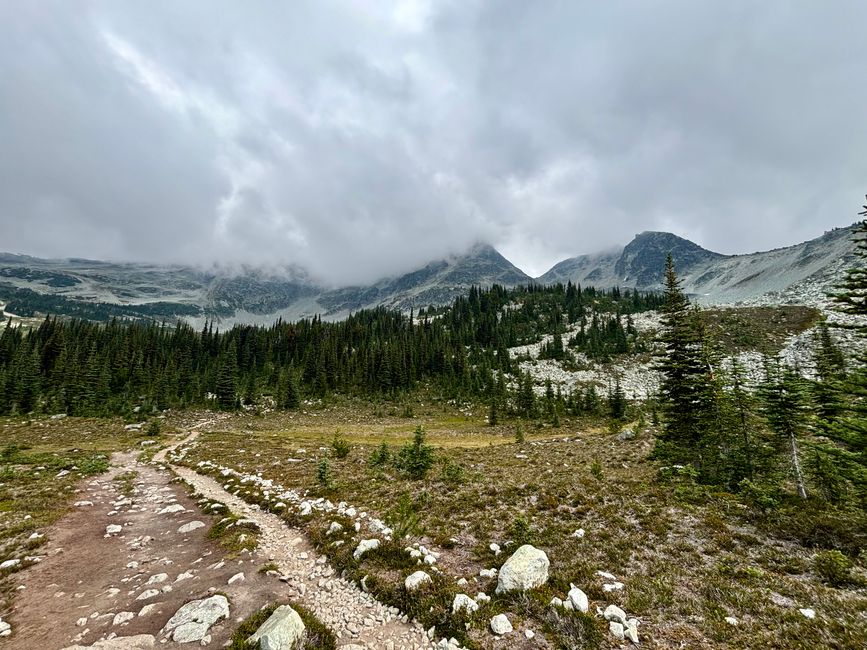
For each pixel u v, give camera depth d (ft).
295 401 293.23
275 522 56.85
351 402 313.53
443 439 196.95
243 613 31.86
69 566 41.91
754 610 28.73
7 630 29.12
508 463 97.86
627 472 79.82
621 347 396.37
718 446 80.02
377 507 59.93
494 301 614.34
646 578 34.58
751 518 46.93
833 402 70.33
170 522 58.54
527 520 49.73
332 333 478.59
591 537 43.68
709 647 25.35
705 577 34.04
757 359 301.22
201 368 374.84
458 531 48.67
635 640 26.27
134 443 170.19
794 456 71.72
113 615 31.58
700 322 86.48
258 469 98.94
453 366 369.09
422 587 34.37
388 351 376.27
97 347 365.40
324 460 79.97
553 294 652.48
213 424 237.86
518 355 415.64
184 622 29.73
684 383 83.05
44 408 236.43
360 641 28.55
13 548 45.44
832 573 32.71
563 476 74.28
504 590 33.04
